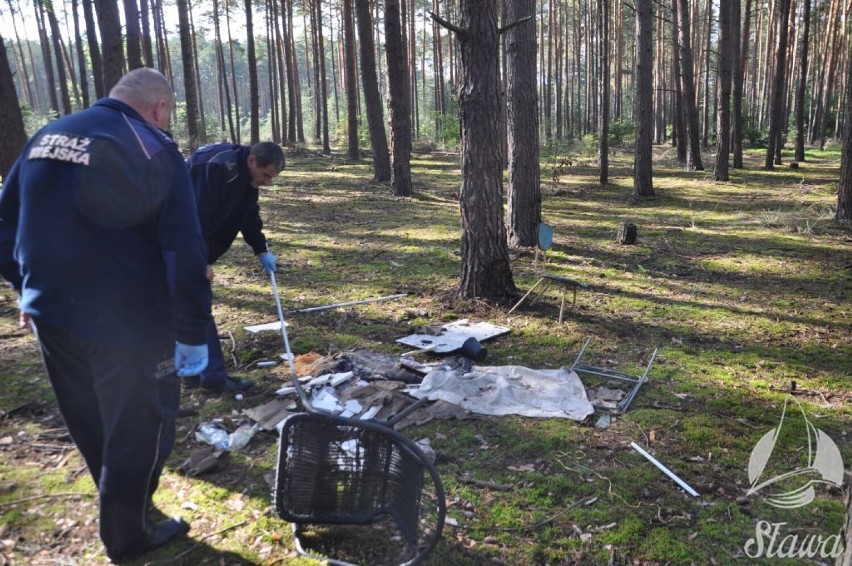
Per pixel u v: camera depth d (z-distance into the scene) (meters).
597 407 4.07
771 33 30.47
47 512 2.88
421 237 9.80
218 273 7.62
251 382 4.25
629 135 31.06
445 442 3.60
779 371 4.73
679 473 3.33
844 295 6.77
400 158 14.44
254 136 22.69
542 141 27.64
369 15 16.31
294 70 33.19
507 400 4.08
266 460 3.38
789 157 25.36
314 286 6.99
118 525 2.47
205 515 2.90
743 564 2.65
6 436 3.58
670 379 4.54
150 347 2.36
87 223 2.23
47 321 2.25
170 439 2.68
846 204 10.95
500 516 2.94
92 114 2.31
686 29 19.36
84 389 2.44
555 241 9.51
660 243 9.46
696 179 17.81
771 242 9.55
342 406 3.89
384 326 5.60
